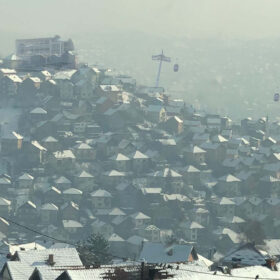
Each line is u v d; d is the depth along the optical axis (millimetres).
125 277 168875
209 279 180000
